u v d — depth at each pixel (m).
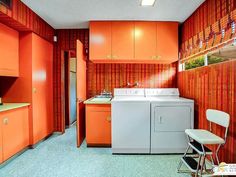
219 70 2.32
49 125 3.79
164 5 2.74
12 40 2.91
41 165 2.51
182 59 3.54
